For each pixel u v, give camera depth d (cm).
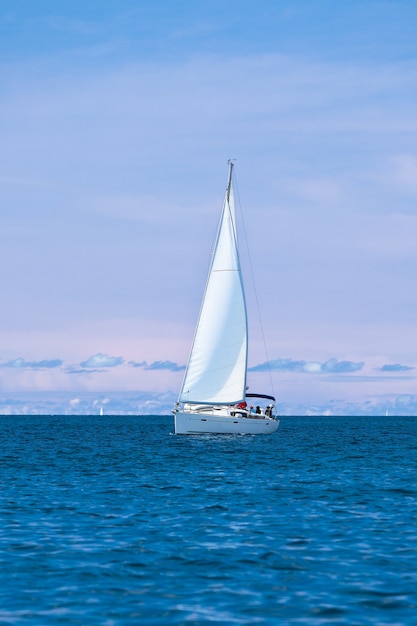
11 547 10088
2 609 7375
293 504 14012
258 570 8894
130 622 6988
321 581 8394
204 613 7256
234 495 15250
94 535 10956
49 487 16488
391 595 7838
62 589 8075
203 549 10012
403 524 11888
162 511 13138
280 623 6956
